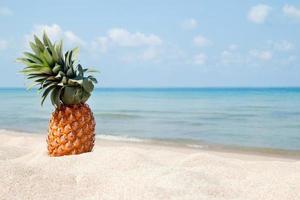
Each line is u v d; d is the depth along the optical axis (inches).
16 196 37.5
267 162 51.8
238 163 51.5
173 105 308.2
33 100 430.0
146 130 125.6
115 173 43.4
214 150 81.5
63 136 51.8
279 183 41.6
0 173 40.5
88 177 42.0
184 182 40.4
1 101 399.9
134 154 49.5
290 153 79.4
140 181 40.4
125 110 235.0
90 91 52.9
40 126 136.2
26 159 54.5
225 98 496.4
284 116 188.1
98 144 82.5
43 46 53.4
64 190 39.3
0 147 62.5
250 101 387.2
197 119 171.6
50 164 47.8
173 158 55.6
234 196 38.9
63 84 52.1
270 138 107.5
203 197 37.0
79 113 52.2
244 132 122.3
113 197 37.2
